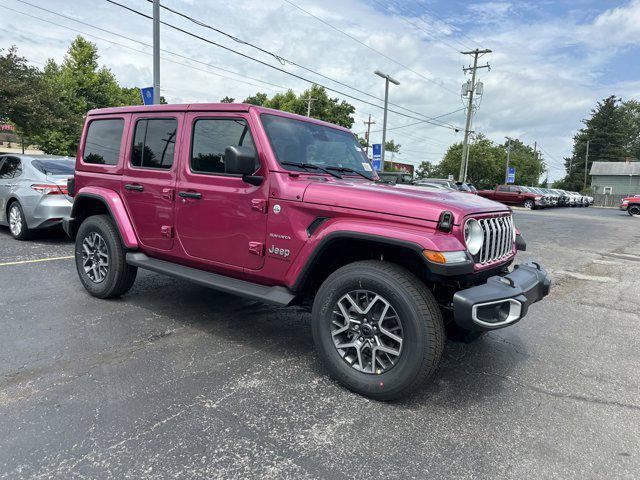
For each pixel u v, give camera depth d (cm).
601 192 6531
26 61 2556
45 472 211
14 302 460
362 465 224
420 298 270
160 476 211
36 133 2688
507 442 249
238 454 229
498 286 282
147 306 464
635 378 342
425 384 318
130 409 268
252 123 342
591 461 234
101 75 3625
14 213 793
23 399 275
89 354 344
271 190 327
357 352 294
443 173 6388
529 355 383
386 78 2450
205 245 373
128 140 437
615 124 7912
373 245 304
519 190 3359
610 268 827
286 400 287
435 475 218
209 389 297
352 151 429
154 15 1257
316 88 4834
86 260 480
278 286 338
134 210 429
